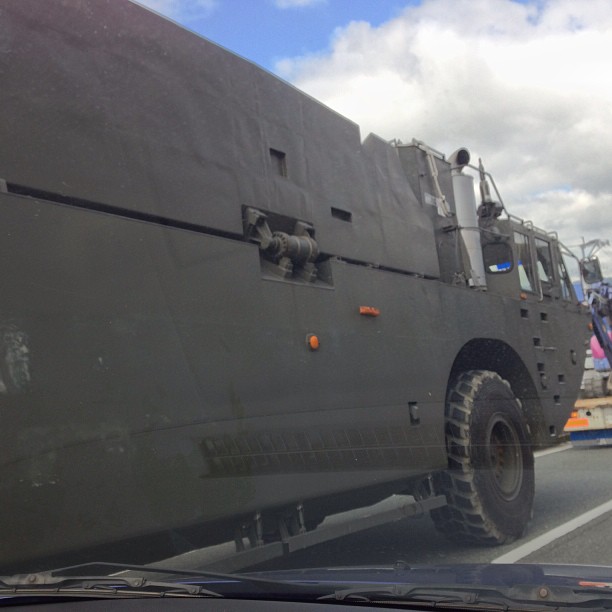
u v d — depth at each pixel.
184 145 3.93
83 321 3.17
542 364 7.09
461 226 6.80
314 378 4.39
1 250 2.93
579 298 8.80
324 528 4.31
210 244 3.89
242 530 3.88
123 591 2.69
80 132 3.40
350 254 5.07
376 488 4.79
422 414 5.23
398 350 5.16
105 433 3.17
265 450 3.95
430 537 5.29
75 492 3.03
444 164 6.87
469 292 6.18
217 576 2.77
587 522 5.21
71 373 3.08
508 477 5.74
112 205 3.47
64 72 3.40
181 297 3.65
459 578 2.63
